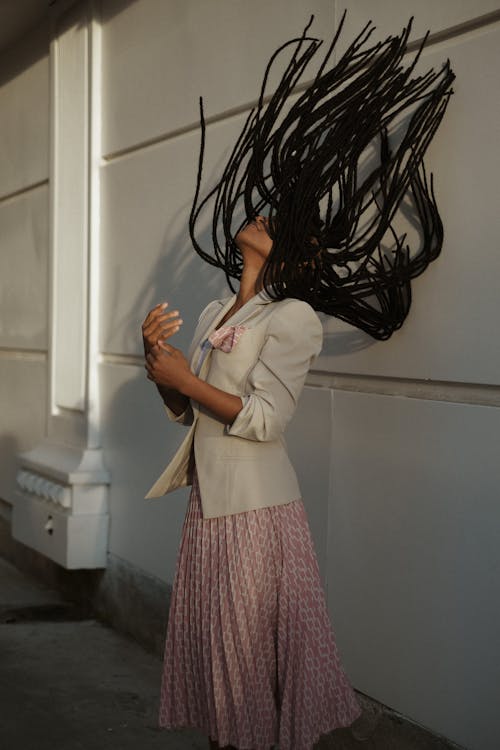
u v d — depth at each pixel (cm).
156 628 462
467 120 279
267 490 268
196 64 428
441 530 292
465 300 282
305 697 264
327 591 340
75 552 509
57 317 570
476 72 276
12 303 663
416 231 298
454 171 284
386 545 313
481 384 279
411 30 300
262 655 269
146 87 474
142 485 479
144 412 477
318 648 269
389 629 312
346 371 330
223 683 270
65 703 400
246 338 269
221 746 272
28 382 633
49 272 580
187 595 278
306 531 277
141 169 480
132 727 378
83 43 534
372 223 305
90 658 459
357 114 281
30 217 630
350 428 329
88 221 532
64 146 560
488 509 276
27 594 579
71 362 553
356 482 327
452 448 288
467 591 283
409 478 304
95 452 520
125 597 494
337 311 294
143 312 477
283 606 268
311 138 278
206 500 270
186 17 435
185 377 260
